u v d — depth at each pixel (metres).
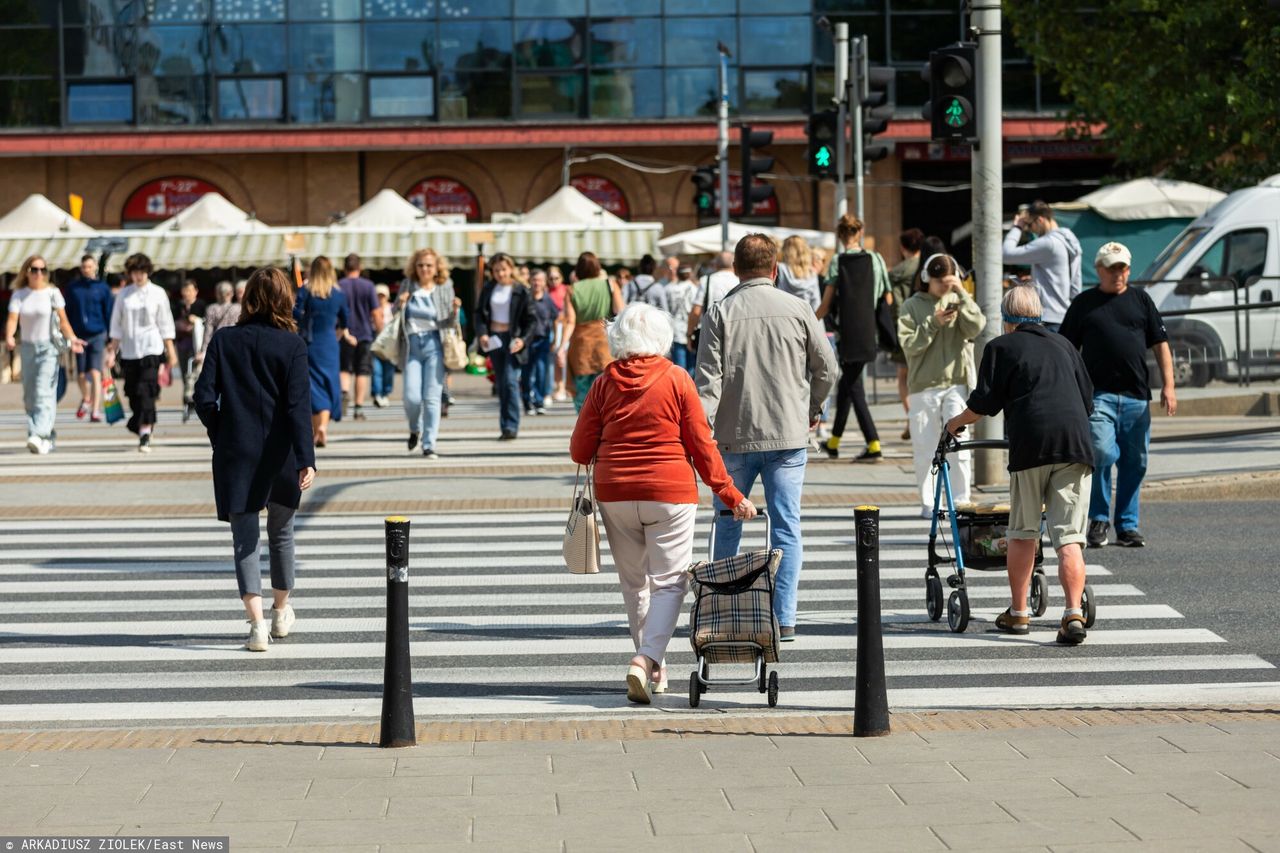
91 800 8.03
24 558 16.56
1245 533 16.97
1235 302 28.73
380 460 24.09
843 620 13.16
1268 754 8.59
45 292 25.78
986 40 19.25
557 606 13.95
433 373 24.20
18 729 10.17
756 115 56.12
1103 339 15.89
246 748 9.14
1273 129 41.44
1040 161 57.16
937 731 9.33
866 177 56.31
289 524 12.77
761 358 11.87
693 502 10.59
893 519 18.14
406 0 56.06
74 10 55.69
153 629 13.22
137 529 18.45
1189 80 42.41
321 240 47.16
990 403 12.32
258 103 56.06
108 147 54.84
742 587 10.39
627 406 10.54
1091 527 16.38
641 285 33.28
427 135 54.81
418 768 8.62
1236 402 25.48
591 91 56.12
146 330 25.73
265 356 12.20
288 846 7.26
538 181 56.19
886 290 22.67
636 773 8.45
